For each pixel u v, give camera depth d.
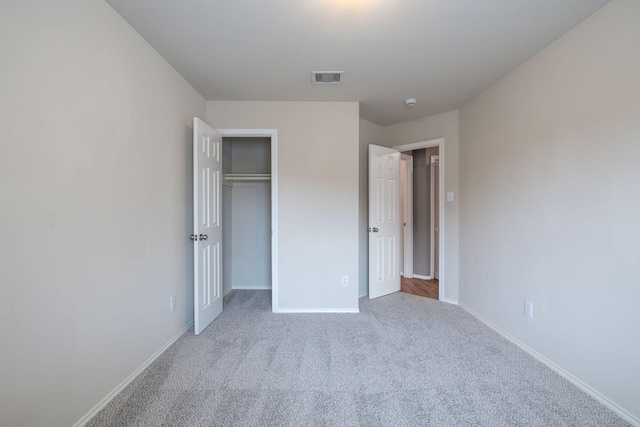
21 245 1.12
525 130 2.21
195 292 2.41
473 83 2.60
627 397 1.47
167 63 2.20
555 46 1.93
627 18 1.47
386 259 3.69
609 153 1.57
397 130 3.81
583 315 1.71
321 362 1.99
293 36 1.89
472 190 2.95
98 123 1.50
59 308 1.28
